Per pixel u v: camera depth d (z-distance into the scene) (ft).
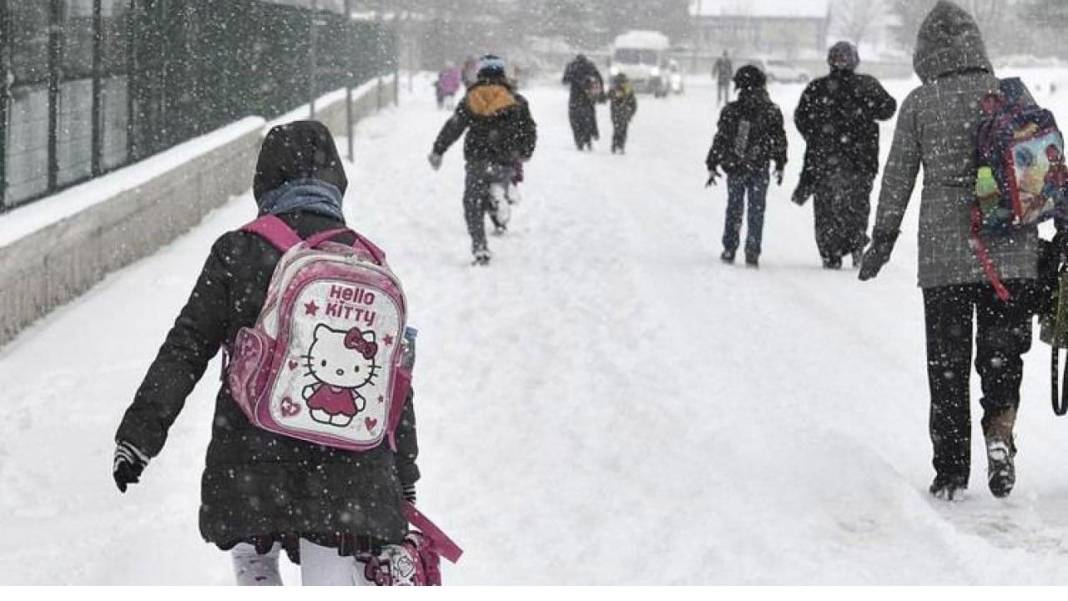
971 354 27.81
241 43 84.23
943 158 27.43
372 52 180.14
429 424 33.78
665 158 119.96
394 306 16.19
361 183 92.38
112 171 55.88
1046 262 27.61
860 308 49.88
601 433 33.06
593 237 68.80
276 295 15.88
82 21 51.62
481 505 27.68
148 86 61.57
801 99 59.26
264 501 15.74
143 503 27.07
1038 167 26.35
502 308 49.44
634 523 26.53
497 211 59.98
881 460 30.17
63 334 41.14
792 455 31.12
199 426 32.32
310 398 15.83
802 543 25.36
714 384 37.86
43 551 24.25
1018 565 23.91
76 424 32.09
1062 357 43.29
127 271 51.80
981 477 29.96
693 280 55.47
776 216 79.51
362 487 15.98
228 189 74.13
